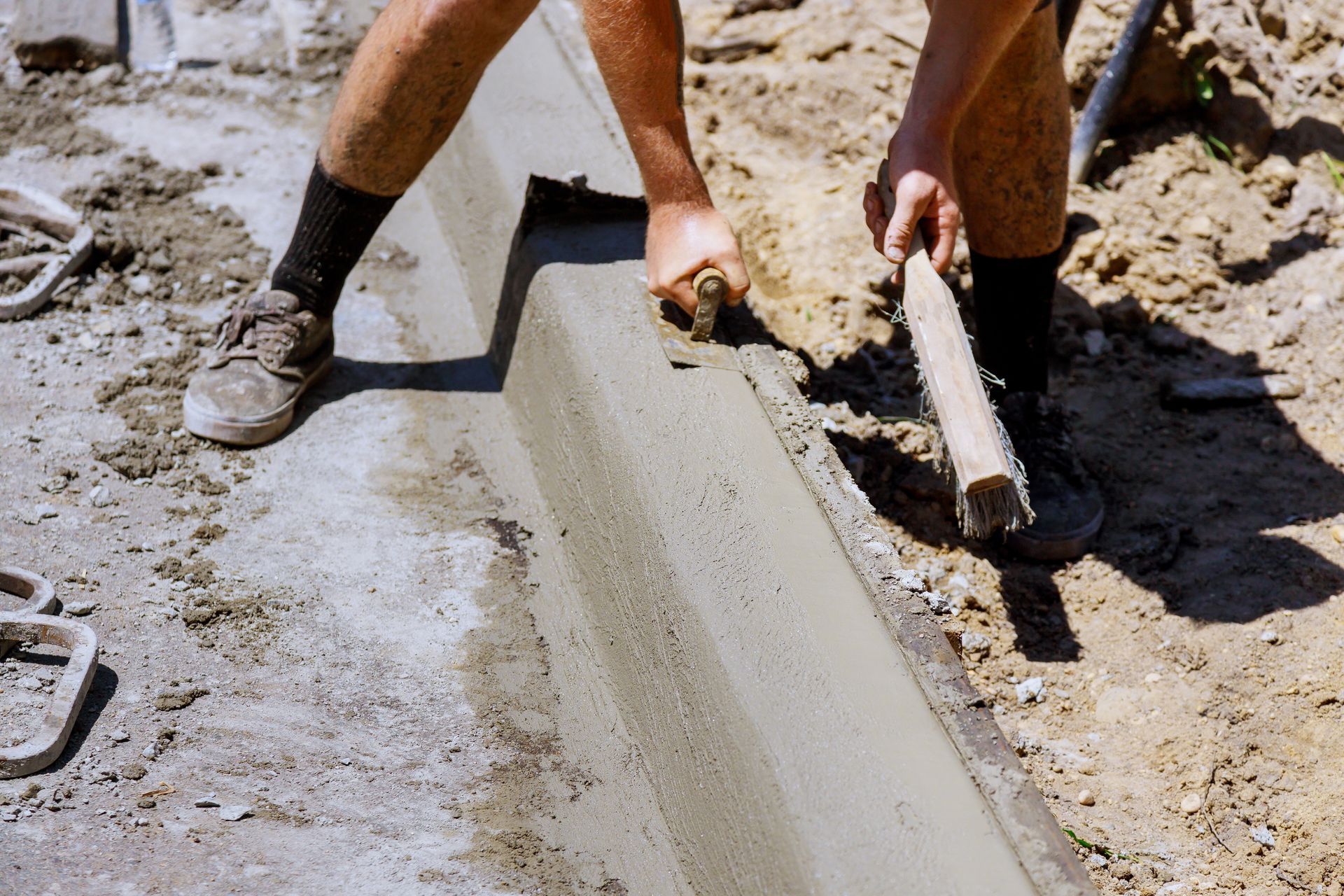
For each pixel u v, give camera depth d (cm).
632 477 230
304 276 275
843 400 306
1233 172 375
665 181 245
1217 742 234
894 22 418
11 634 214
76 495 253
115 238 316
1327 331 329
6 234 319
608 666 229
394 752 211
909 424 297
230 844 189
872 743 174
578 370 255
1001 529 273
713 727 191
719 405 236
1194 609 259
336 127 258
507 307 295
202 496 259
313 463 272
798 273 345
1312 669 243
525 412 278
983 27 220
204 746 206
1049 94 246
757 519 210
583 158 327
